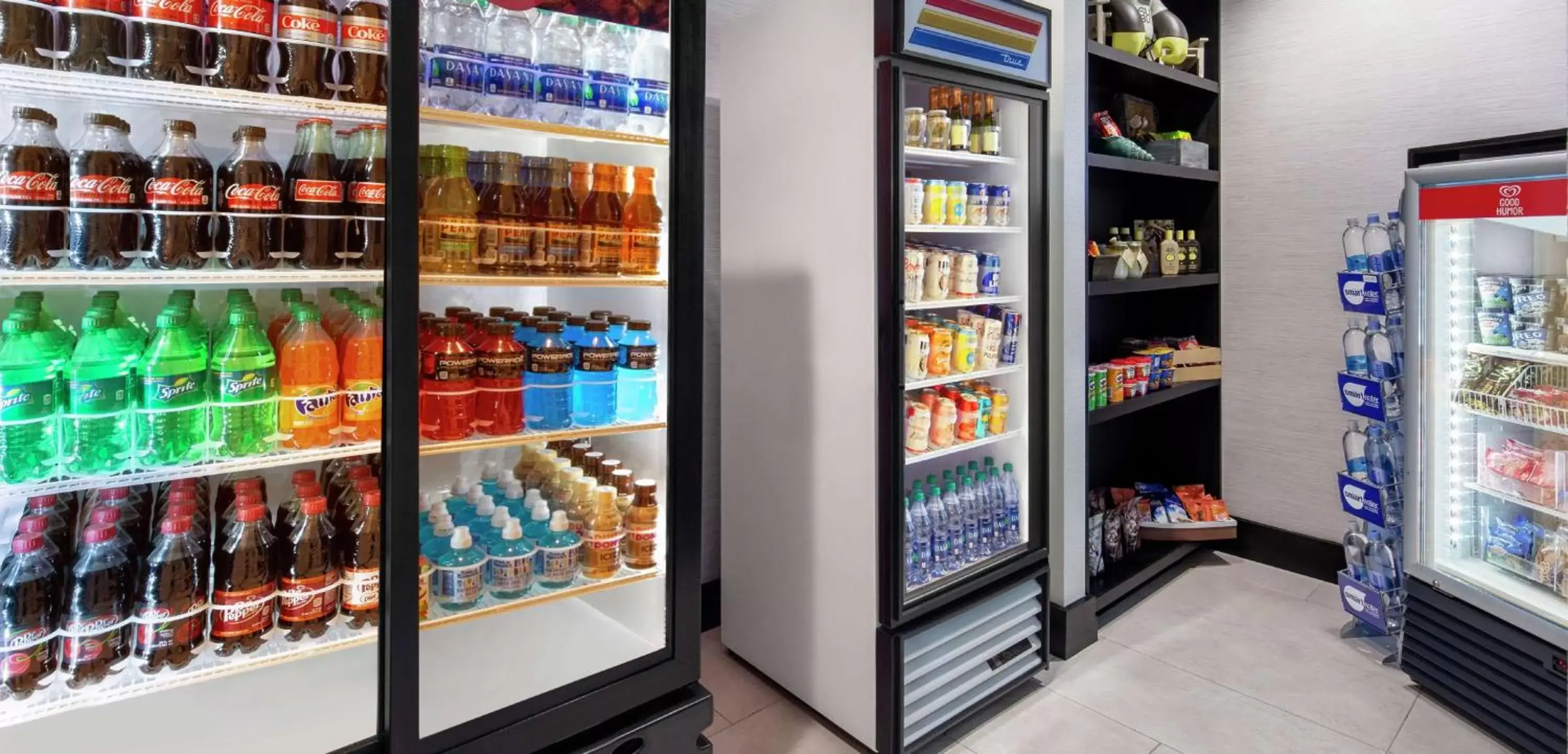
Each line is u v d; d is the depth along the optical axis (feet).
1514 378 8.03
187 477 4.53
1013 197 8.86
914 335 7.85
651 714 5.99
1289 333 12.12
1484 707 7.83
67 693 4.31
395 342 4.69
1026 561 8.52
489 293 7.04
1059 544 9.42
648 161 6.27
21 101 4.75
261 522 4.94
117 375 4.43
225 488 5.44
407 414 4.77
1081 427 9.53
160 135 5.23
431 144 5.73
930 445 8.21
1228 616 10.61
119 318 4.65
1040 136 8.37
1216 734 7.89
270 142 5.64
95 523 4.46
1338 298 11.55
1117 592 10.52
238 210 4.60
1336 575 11.67
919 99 8.99
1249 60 12.30
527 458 7.06
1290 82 11.87
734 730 8.09
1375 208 11.11
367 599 5.16
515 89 5.48
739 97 8.74
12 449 4.11
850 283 7.45
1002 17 7.54
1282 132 12.00
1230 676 9.02
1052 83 9.18
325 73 4.78
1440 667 8.29
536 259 5.58
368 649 6.24
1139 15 10.97
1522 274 8.25
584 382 5.93
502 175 5.44
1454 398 8.61
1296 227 11.93
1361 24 11.14
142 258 4.48
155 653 4.53
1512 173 7.47
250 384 4.71
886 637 7.26
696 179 5.84
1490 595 7.84
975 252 8.82
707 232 9.75
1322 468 11.87
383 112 4.74
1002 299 8.63
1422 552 8.61
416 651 4.88
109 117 4.38
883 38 6.93
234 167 4.62
